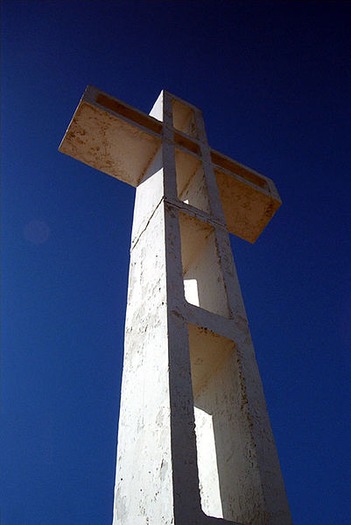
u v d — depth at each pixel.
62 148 6.30
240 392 3.81
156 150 6.29
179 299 4.05
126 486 3.32
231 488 3.49
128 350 4.21
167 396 3.27
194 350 4.13
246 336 4.20
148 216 5.30
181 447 3.00
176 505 2.73
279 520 3.10
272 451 3.48
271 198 6.74
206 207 5.69
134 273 4.91
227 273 4.82
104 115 6.06
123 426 3.73
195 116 7.71
